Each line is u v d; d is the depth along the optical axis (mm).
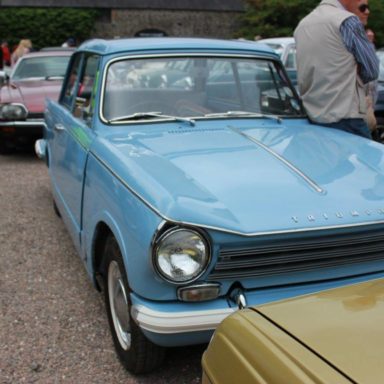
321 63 4062
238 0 37219
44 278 4125
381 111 7871
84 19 33688
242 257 2416
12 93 8062
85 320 3490
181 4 36406
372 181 2840
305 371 1540
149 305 2451
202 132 3539
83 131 3717
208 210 2393
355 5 4246
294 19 33094
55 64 9383
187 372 2928
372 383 1446
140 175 2701
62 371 2957
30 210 5836
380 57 9242
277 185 2701
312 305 1905
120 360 2994
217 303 2455
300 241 2459
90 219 3223
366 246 2621
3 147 8570
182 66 3934
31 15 32562
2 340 3260
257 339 1749
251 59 4160
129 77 3791
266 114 4023
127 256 2541
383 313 1777
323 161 3064
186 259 2350
